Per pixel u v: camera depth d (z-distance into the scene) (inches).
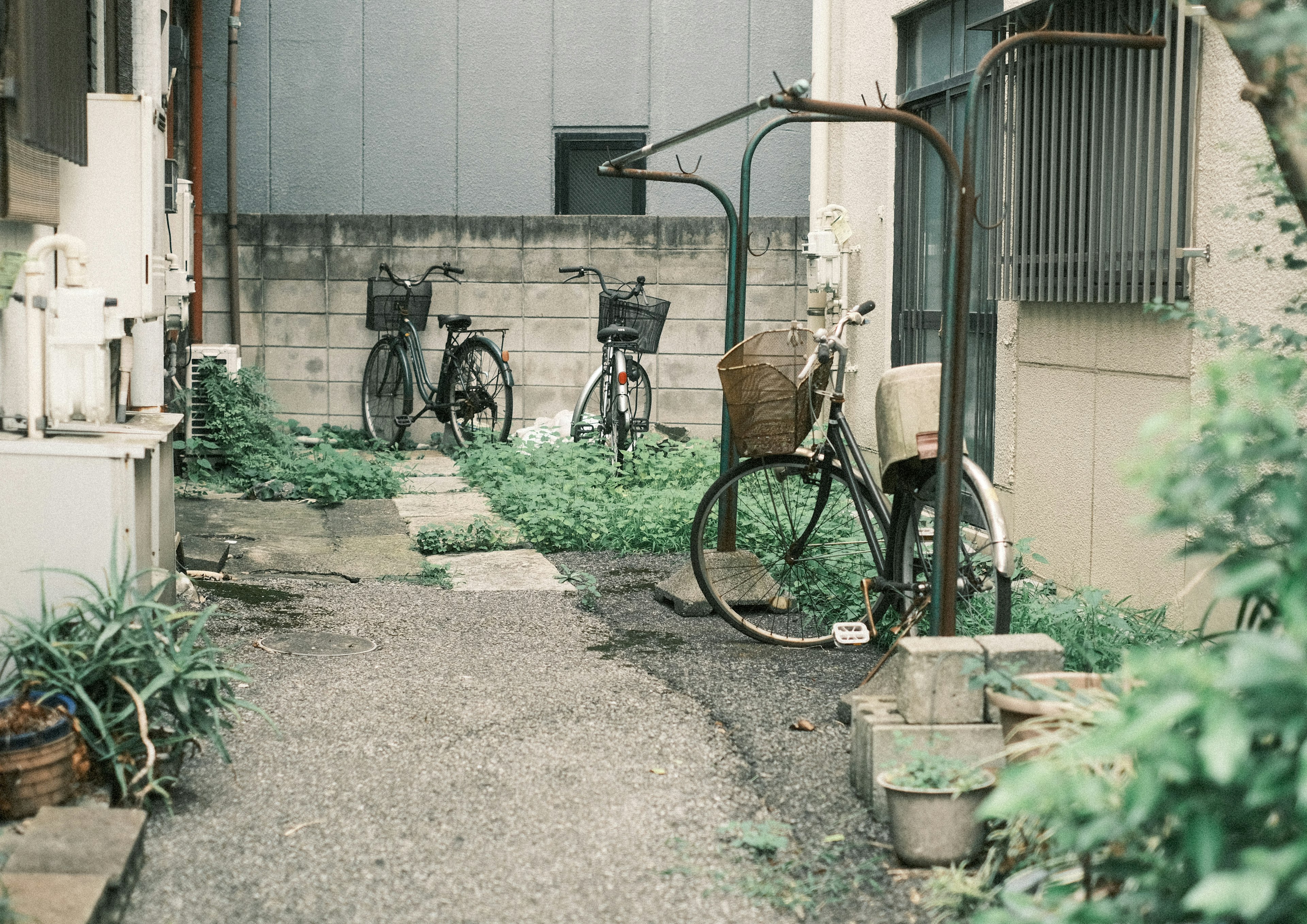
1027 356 234.2
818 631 201.0
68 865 103.8
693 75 441.4
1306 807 59.8
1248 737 61.1
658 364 424.2
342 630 200.7
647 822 124.7
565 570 248.4
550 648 192.5
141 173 185.0
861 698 136.5
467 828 123.0
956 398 140.9
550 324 428.5
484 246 428.1
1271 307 165.6
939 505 143.0
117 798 123.1
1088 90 205.6
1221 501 70.0
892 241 322.7
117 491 143.4
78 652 125.3
